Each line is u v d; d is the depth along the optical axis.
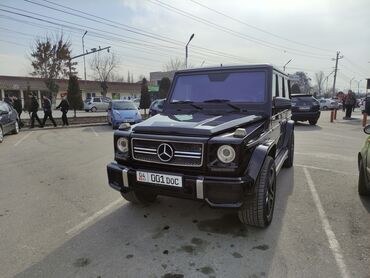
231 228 3.61
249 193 3.04
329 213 4.02
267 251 3.08
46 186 5.34
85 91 47.12
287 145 5.94
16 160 7.48
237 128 3.34
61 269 2.83
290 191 4.91
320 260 2.91
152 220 3.86
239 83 4.20
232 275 2.70
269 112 3.96
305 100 15.74
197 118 3.71
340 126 15.45
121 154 3.56
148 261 2.93
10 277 2.71
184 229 3.60
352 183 5.36
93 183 5.48
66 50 34.53
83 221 3.86
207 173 3.06
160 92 36.78
